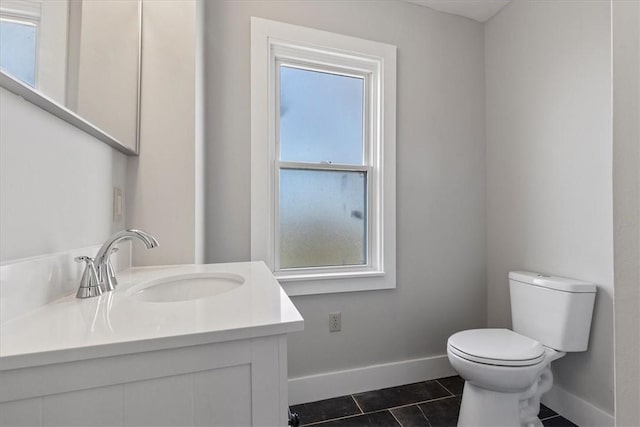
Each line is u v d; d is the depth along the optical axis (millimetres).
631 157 360
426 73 2043
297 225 1849
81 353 504
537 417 1484
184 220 1323
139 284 969
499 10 2072
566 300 1493
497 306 2072
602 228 1476
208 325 601
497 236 2082
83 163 938
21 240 677
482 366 1308
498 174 2076
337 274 1831
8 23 613
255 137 1680
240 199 1664
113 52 1102
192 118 1333
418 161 2021
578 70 1591
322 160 1902
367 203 1981
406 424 1565
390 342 1940
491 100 2137
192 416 570
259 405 608
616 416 375
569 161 1628
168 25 1317
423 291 2021
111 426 524
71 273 850
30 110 704
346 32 1857
